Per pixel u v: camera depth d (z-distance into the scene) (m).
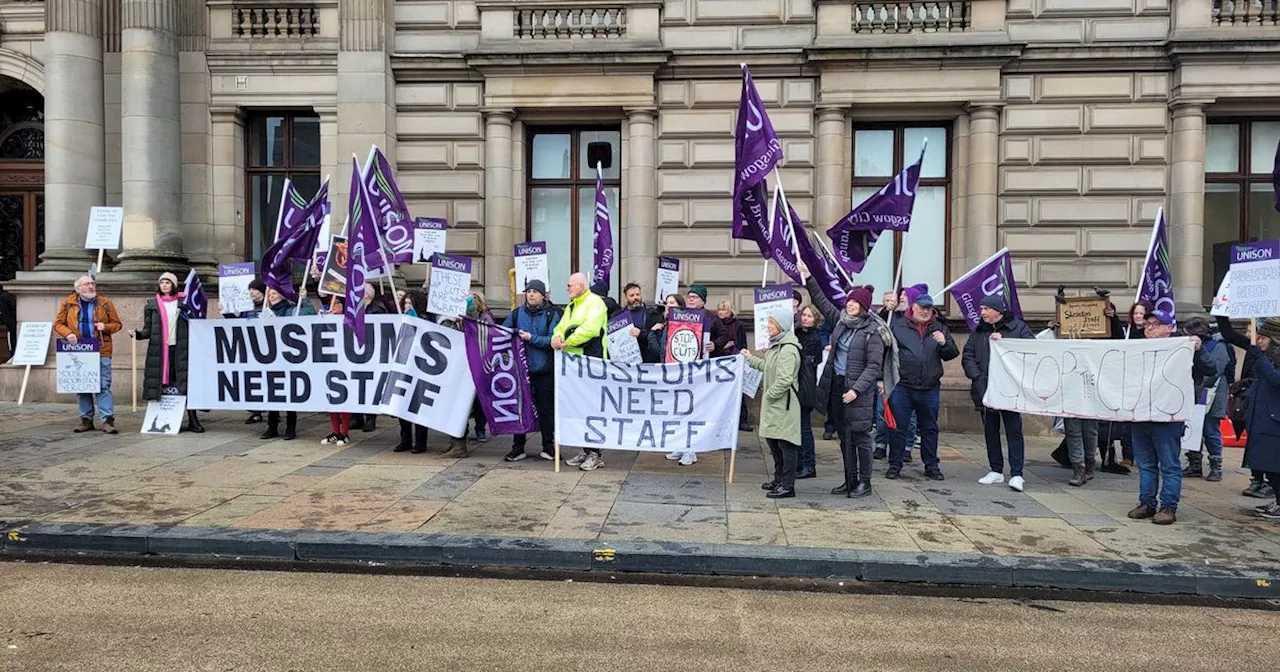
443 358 9.06
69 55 13.29
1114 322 10.34
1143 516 7.04
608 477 8.30
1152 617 5.12
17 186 15.00
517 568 5.91
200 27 13.49
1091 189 12.51
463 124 13.24
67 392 9.87
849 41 12.51
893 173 13.10
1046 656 4.43
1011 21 12.51
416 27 13.29
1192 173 12.25
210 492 7.36
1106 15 12.40
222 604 5.02
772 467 9.09
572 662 4.22
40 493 7.26
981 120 12.52
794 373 7.46
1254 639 4.75
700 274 12.98
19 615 4.78
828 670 4.18
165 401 10.25
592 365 8.55
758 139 8.64
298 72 13.43
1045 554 5.98
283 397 9.68
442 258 8.91
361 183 9.12
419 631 4.62
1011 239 12.63
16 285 12.81
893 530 6.55
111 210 12.52
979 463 9.66
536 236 13.65
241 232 13.72
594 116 13.21
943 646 4.55
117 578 5.52
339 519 6.55
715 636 4.64
